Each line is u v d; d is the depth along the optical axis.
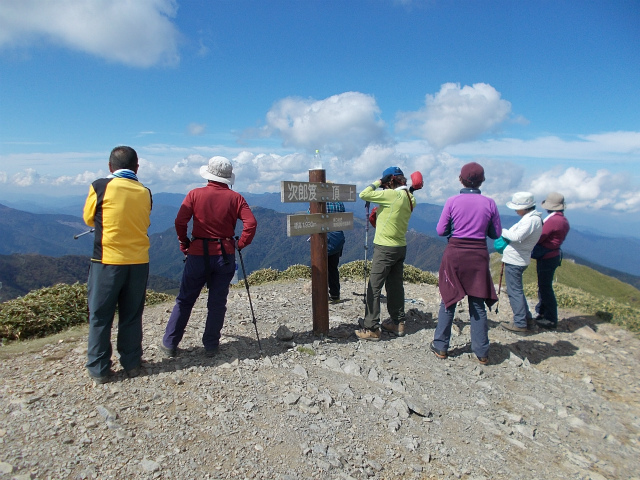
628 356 6.56
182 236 4.49
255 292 8.95
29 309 5.71
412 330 6.70
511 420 4.26
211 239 4.39
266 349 5.11
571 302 9.36
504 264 7.17
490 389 4.88
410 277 12.22
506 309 8.71
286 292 9.04
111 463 2.77
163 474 2.73
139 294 3.99
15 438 2.91
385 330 6.49
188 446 3.06
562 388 5.25
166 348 4.56
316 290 5.74
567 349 6.61
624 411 4.88
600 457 3.84
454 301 5.42
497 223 5.45
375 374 4.73
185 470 2.80
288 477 2.86
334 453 3.21
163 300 8.63
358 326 6.55
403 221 5.70
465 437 3.80
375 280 5.82
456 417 4.14
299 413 3.71
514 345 6.56
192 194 4.36
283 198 4.77
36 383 3.81
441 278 5.59
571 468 3.55
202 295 8.60
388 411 3.98
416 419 3.98
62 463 2.71
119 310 4.02
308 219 5.26
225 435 3.25
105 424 3.20
